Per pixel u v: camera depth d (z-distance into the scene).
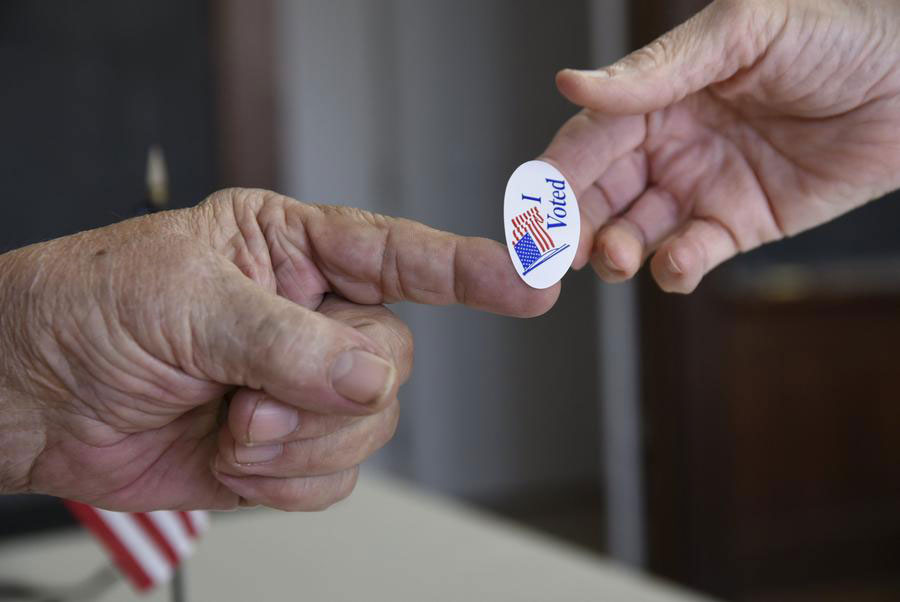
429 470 5.32
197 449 0.71
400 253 0.70
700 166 0.97
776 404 3.70
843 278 3.82
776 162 0.96
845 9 0.86
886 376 3.87
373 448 0.67
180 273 0.61
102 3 3.77
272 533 1.52
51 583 1.35
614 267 0.90
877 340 3.85
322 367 0.58
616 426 3.75
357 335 0.60
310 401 0.59
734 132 0.96
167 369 0.62
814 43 0.86
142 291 0.61
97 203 3.83
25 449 0.67
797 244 3.75
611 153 0.94
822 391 3.77
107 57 3.80
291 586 1.29
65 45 3.73
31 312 0.62
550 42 5.47
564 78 0.80
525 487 5.54
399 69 5.21
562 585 1.24
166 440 0.70
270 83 4.09
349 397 0.58
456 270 0.70
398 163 5.31
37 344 0.63
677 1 3.28
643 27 3.37
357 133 5.26
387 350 0.66
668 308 3.53
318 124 5.18
